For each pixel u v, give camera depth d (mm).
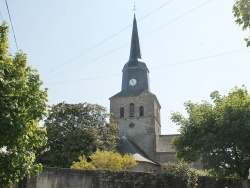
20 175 9141
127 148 44625
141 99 51594
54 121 39219
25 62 9766
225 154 18516
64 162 36031
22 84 9219
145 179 18688
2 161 8945
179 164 21500
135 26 56156
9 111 8703
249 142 17750
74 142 36438
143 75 53500
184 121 20766
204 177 21391
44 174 15547
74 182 16453
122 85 54062
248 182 19797
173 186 19625
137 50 54906
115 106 52312
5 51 9391
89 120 40188
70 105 40656
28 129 9172
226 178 20984
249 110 17969
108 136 40375
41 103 9555
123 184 17766
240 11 7949
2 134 8703
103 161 29391
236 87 20203
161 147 51219
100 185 16922
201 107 20625
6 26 9414
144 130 50094
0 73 8695
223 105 19219
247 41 8047
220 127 18688
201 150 19594
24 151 9422
